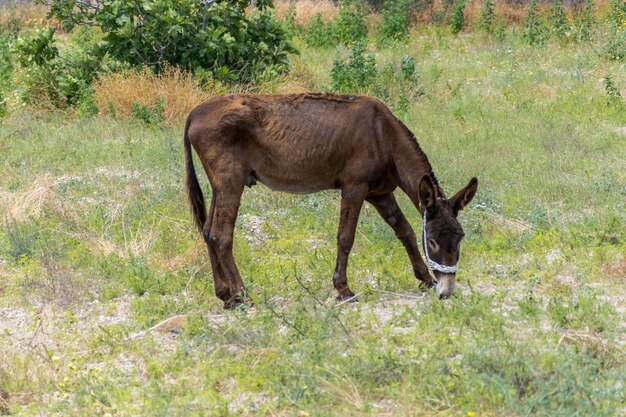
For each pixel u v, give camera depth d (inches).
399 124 546.3
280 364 454.6
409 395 409.4
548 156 858.1
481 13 1628.9
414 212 720.3
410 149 542.0
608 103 1056.2
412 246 575.5
